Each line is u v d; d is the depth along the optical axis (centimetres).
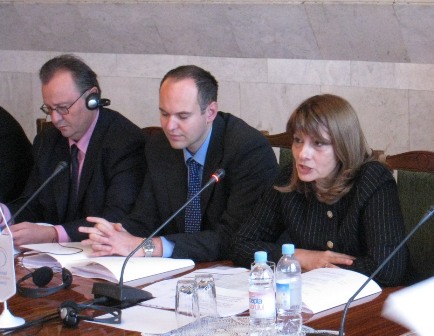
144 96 698
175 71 393
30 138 780
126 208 434
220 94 653
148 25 658
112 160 439
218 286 323
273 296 274
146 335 278
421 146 559
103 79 719
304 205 360
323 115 333
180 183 408
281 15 577
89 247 383
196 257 378
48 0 696
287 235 388
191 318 281
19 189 530
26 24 736
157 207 416
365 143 347
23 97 776
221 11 602
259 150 399
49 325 293
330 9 549
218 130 407
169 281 335
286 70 612
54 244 391
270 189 374
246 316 289
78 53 731
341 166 343
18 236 398
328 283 312
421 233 370
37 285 332
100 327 288
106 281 343
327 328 280
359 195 340
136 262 355
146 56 688
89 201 442
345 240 346
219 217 400
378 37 549
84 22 695
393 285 329
